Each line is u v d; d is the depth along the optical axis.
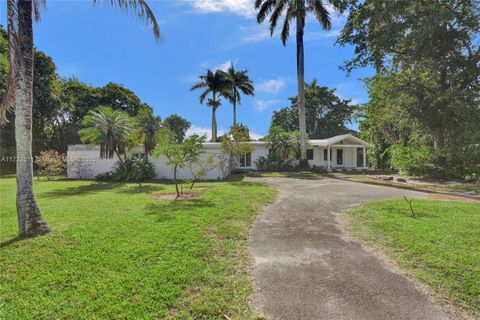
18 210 5.45
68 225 6.11
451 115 16.17
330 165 25.41
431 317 3.00
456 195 10.91
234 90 33.03
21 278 3.75
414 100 16.89
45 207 8.20
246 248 5.02
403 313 3.06
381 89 18.94
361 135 28.06
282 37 22.98
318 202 9.29
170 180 18.31
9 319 2.89
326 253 4.80
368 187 13.17
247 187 13.00
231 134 20.52
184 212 7.40
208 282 3.70
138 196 10.68
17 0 5.18
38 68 27.52
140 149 21.27
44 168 20.28
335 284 3.71
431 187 13.45
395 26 14.46
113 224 6.17
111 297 3.29
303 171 22.12
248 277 3.90
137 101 36.22
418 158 17.95
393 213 7.37
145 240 5.11
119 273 3.86
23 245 4.87
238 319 2.97
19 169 5.43
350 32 16.64
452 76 15.91
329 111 47.22
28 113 5.51
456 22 14.38
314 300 3.32
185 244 4.94
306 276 3.94
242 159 24.38
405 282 3.75
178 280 3.69
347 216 7.34
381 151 24.56
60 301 3.22
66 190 12.95
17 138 5.44
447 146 16.88
